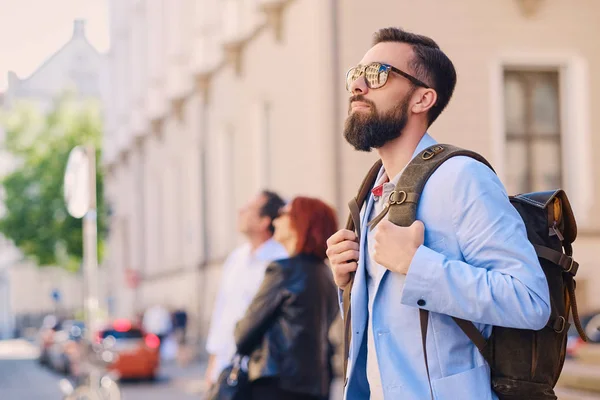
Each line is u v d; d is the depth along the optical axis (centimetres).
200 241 3466
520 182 2186
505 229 308
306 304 582
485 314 301
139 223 4678
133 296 4856
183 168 3759
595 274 2167
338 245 343
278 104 2508
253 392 585
